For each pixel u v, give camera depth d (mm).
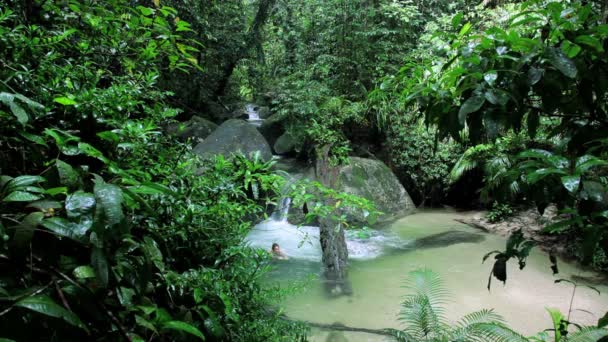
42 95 1308
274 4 11094
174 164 1733
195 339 1292
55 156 1255
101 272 887
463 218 7602
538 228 6156
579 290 4488
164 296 1372
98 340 934
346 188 7156
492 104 989
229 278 1846
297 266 5164
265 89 14500
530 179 862
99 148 1354
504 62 998
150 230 1392
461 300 4297
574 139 1065
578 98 982
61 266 925
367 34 8734
